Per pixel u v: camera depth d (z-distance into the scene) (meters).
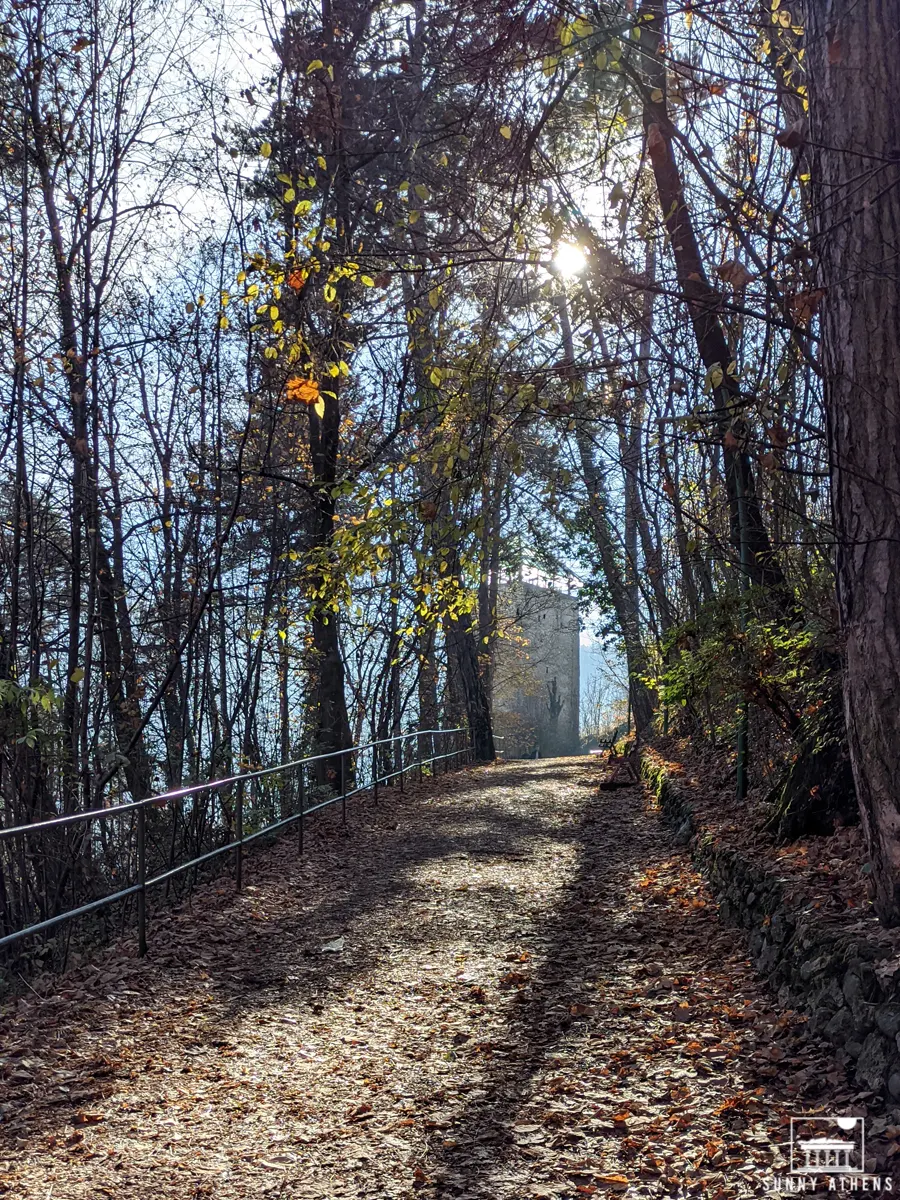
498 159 6.83
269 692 20.05
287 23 13.82
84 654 14.96
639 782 18.19
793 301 5.81
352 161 13.58
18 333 13.32
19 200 13.65
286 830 14.02
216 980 7.46
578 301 6.57
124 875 14.07
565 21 5.54
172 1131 4.88
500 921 8.81
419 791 18.97
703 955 7.26
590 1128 4.70
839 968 5.35
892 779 5.61
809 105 6.04
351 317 13.63
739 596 9.48
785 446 6.25
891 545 5.64
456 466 7.36
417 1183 4.29
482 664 32.69
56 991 7.16
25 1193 4.25
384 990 7.14
